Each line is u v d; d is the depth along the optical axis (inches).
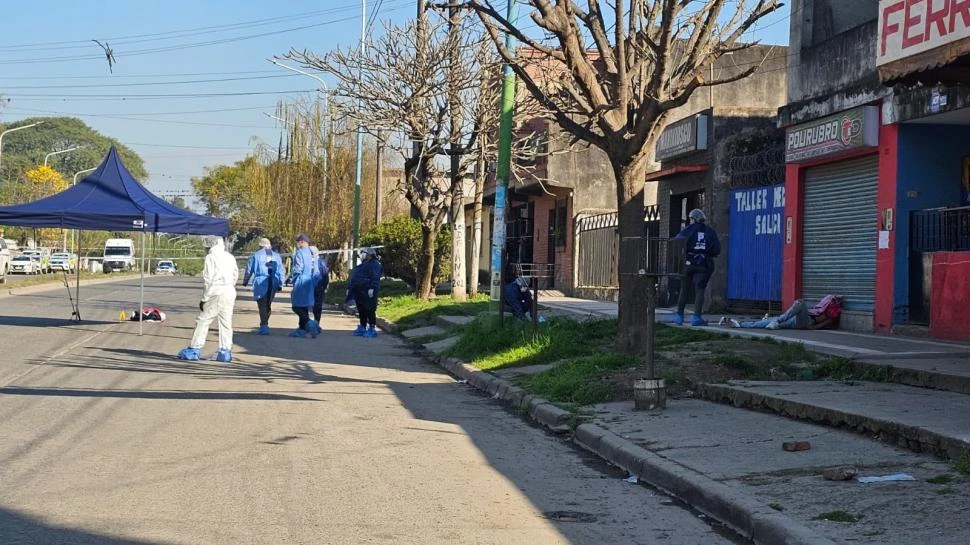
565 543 228.7
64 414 384.5
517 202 1461.6
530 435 379.2
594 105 467.5
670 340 539.2
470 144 1050.1
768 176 751.7
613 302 1000.9
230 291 596.4
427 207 1109.1
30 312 999.6
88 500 252.7
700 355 480.7
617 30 465.4
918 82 405.4
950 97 526.9
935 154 579.5
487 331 627.5
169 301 1317.7
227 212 3673.7
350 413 412.2
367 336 822.5
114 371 527.2
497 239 648.4
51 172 2886.3
